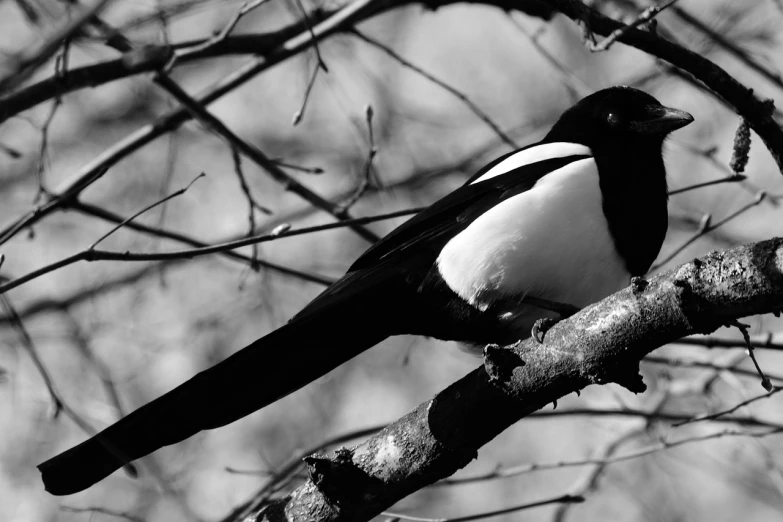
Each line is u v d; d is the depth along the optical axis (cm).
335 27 1167
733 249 612
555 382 683
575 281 873
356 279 878
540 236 858
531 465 1008
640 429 1191
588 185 877
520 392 696
